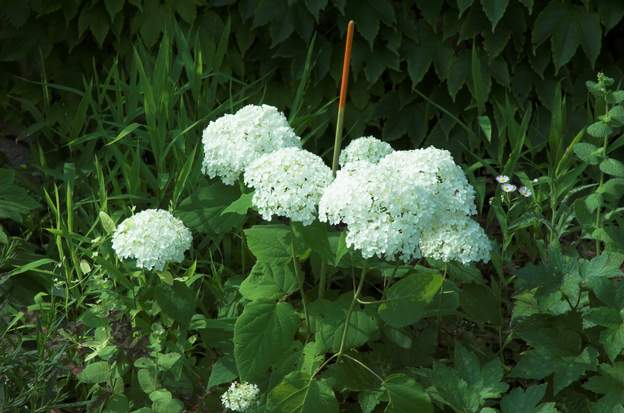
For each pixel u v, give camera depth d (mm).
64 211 3584
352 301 2389
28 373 2453
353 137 4105
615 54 4105
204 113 3689
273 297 2490
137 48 4137
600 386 2398
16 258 3154
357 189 2127
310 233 2330
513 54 3988
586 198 3254
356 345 2410
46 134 4059
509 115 3674
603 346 2496
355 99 4070
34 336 2715
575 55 4012
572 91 4004
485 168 4156
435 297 2732
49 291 3057
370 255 2135
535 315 2693
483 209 4016
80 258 3133
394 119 4098
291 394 2301
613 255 2592
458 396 2320
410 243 2188
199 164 3373
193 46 4094
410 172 2354
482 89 3906
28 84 4227
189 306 2482
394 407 2320
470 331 2977
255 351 2277
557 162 3609
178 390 2578
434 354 2863
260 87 4066
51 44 4164
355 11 3869
